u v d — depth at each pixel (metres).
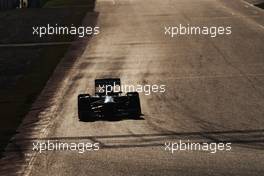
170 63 160.00
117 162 71.81
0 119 104.25
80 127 93.69
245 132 86.19
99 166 70.50
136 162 71.38
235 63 156.38
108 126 93.06
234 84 128.12
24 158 78.06
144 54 176.88
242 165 67.94
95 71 151.88
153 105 109.31
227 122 93.62
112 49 188.38
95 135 87.44
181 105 108.69
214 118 97.00
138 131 88.75
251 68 148.00
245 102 109.38
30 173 70.88
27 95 125.19
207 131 87.69
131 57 172.38
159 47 189.00
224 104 108.25
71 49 190.12
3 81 143.50
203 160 71.06
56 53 183.50
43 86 134.88
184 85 128.62
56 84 136.62
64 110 108.56
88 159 74.25
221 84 128.50
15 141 88.06
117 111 99.06
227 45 187.88
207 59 164.25
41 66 162.50
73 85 134.75
